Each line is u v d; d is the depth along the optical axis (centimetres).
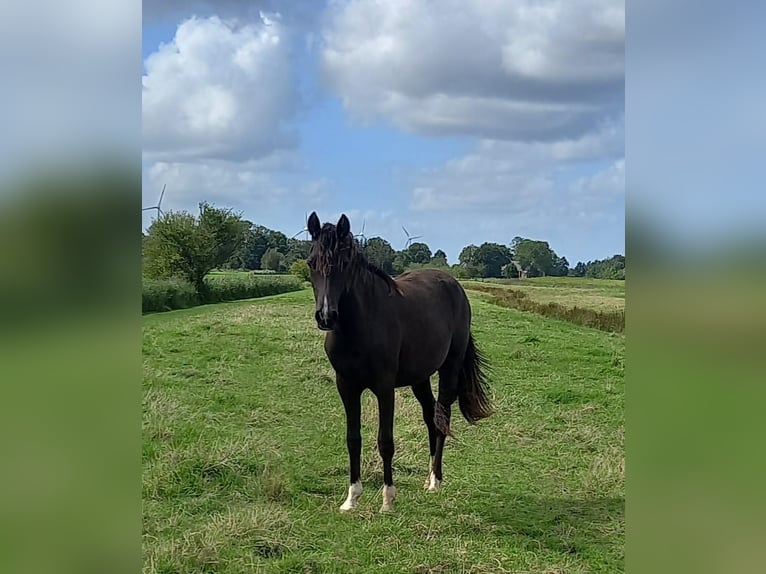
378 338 507
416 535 461
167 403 716
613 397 855
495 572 405
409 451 652
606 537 455
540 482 576
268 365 980
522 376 980
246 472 554
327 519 484
